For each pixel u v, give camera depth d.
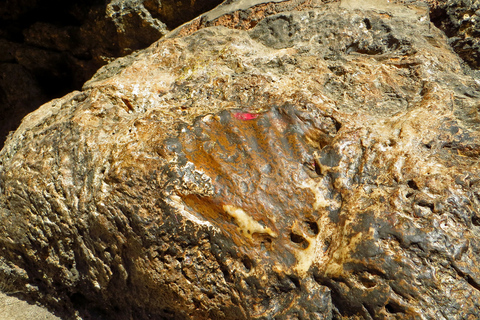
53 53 2.45
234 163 1.31
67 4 2.32
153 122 1.39
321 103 1.36
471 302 1.17
